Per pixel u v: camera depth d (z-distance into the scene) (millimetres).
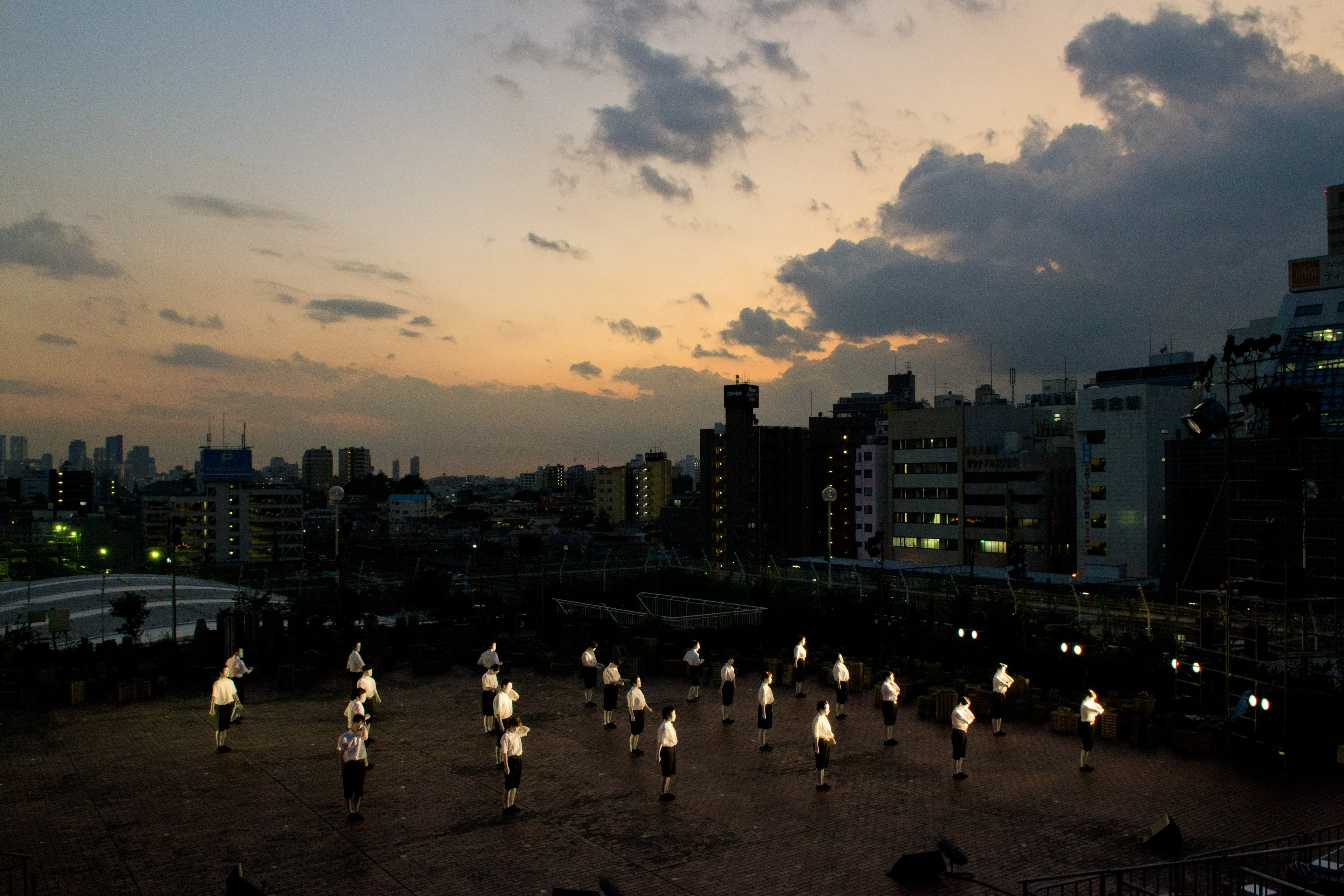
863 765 22266
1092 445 96125
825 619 43000
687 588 60938
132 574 86938
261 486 174375
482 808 18609
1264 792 20469
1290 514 26562
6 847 16125
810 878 15297
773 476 154500
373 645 36031
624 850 16453
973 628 39438
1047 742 24656
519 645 40188
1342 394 75062
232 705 22781
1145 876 15703
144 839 16609
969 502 112875
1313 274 85625
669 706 28859
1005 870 15828
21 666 31906
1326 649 31016
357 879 14961
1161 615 56781
